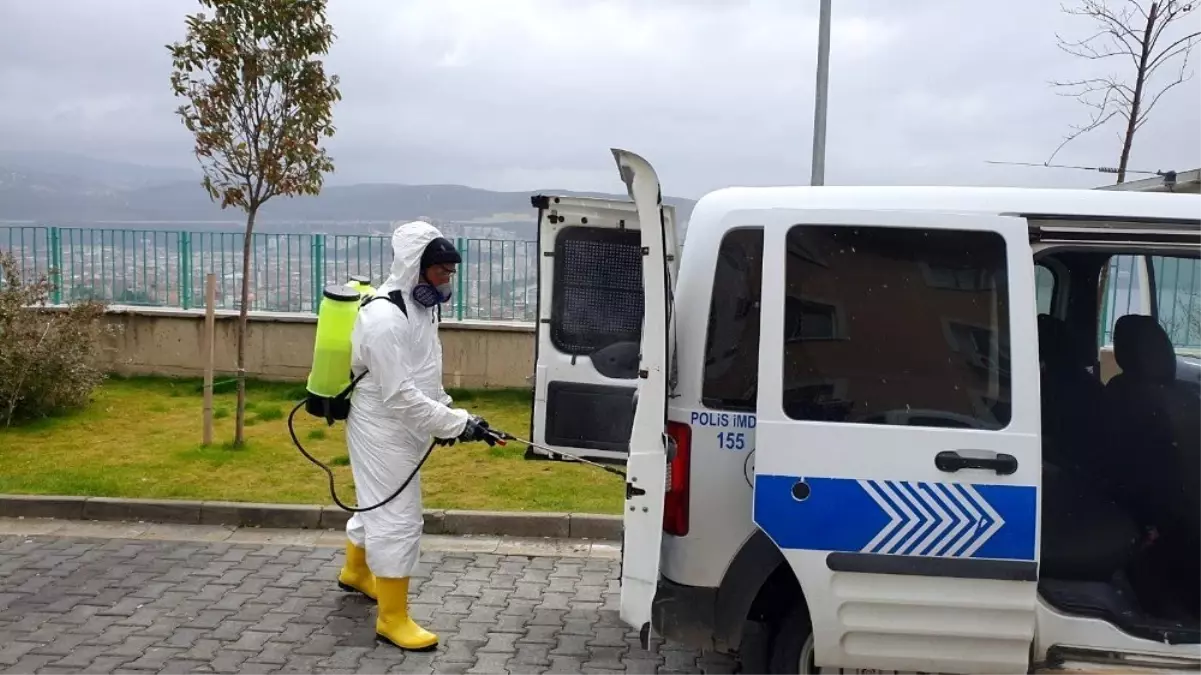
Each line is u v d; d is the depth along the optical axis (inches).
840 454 118.5
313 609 185.9
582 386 171.9
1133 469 153.5
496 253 416.8
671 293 138.3
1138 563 141.6
